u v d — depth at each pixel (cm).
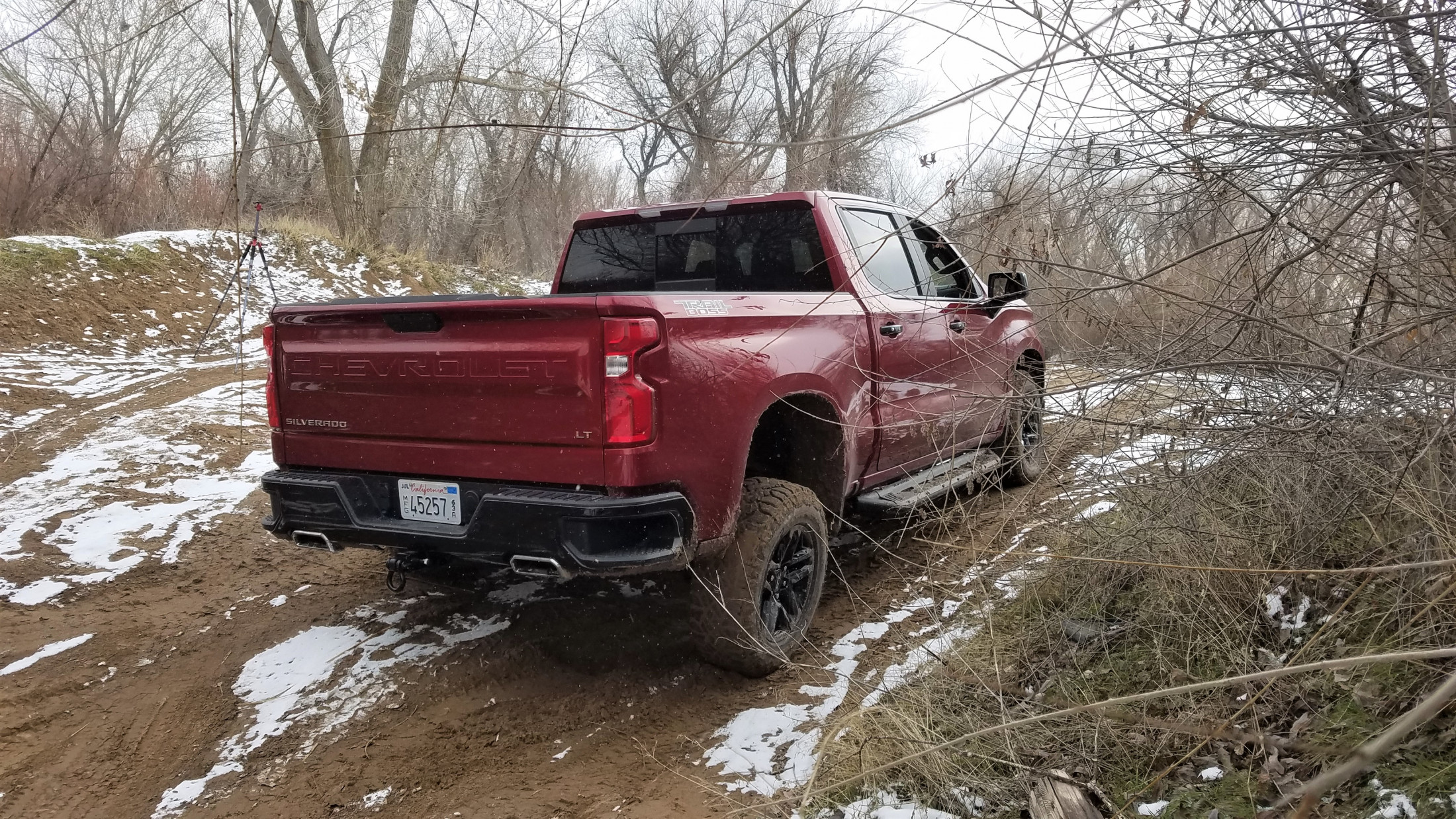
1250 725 246
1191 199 279
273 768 302
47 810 286
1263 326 268
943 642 342
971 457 398
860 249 430
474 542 308
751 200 425
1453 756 206
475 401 311
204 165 1989
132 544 540
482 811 269
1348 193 255
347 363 339
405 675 359
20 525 567
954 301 502
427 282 1906
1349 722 232
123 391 962
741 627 320
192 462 705
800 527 348
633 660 362
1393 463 273
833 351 377
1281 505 305
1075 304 287
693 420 301
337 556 517
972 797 244
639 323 287
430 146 1752
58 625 435
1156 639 288
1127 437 315
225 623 427
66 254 1328
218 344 1304
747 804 259
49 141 1642
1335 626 263
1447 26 229
